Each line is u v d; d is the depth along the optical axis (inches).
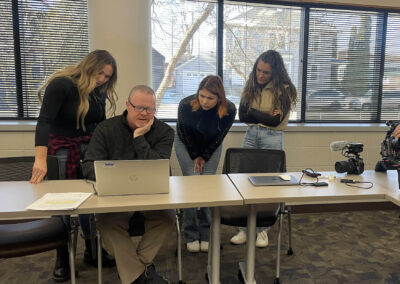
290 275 78.5
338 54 123.3
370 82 126.6
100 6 92.5
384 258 86.8
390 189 62.9
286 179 67.6
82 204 52.1
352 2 118.3
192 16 114.7
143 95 63.6
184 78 117.2
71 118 72.4
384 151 71.2
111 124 68.2
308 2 116.8
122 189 56.7
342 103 126.1
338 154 121.4
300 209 120.6
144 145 63.3
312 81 123.3
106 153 67.5
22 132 102.4
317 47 121.7
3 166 68.7
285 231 104.8
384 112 129.3
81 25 108.8
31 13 105.7
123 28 94.0
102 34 93.5
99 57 71.8
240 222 72.0
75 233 65.4
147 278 62.8
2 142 102.0
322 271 80.2
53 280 76.4
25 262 84.6
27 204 52.6
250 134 96.8
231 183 67.0
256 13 117.5
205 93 79.3
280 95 89.5
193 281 75.9
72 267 62.3
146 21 98.2
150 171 56.8
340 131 119.1
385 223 111.6
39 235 59.7
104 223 61.5
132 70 96.6
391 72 127.6
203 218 90.1
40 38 107.3
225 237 100.5
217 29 116.6
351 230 105.7
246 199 56.2
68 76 71.2
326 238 99.5
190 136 85.3
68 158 73.2
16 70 107.3
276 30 119.3
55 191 59.6
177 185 64.7
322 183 65.7
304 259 86.4
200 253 90.0
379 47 125.6
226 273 79.9
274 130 94.2
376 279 76.7
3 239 57.8
